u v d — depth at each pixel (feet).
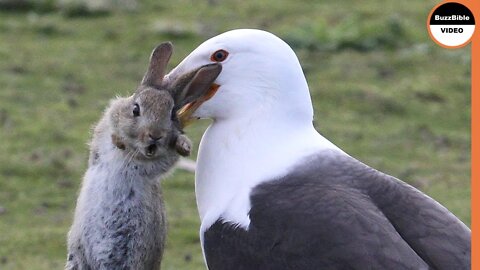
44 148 55.88
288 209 27.96
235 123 30.09
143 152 28.78
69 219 49.49
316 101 63.93
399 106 64.39
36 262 45.62
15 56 66.33
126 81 64.23
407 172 56.29
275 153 29.60
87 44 69.05
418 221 27.48
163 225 30.35
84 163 54.34
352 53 70.90
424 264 26.27
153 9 75.15
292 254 27.37
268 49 30.04
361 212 27.32
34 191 52.19
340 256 26.66
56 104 60.80
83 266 29.66
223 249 28.73
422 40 73.41
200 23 73.00
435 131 62.08
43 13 73.00
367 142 59.67
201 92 29.58
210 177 30.22
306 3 78.64
